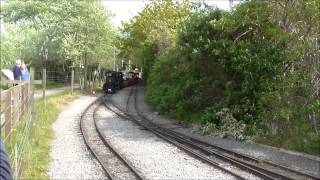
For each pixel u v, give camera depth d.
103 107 35.41
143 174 12.97
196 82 25.91
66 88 53.97
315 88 18.20
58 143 18.09
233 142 19.47
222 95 24.55
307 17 18.42
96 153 16.14
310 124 17.73
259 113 20.55
